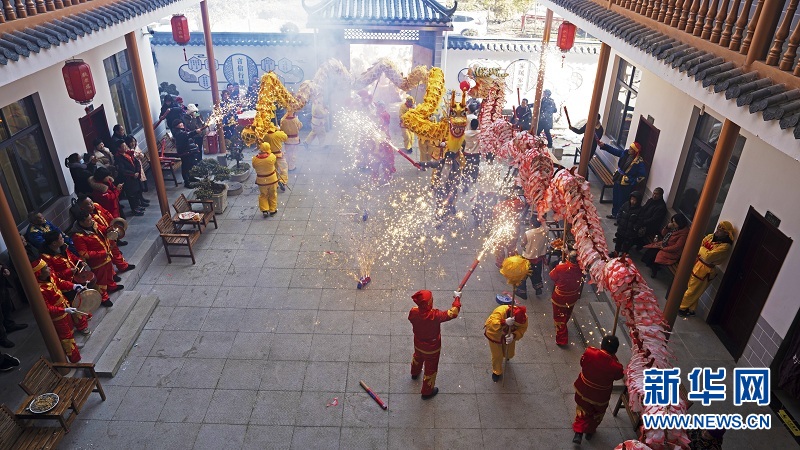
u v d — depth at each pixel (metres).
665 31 7.38
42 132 10.34
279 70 17.17
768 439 7.07
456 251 10.95
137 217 11.66
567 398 7.74
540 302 9.62
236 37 16.78
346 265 10.47
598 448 7.00
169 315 9.16
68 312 7.75
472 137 12.05
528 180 9.09
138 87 10.12
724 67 5.86
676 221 9.52
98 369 7.93
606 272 6.63
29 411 6.68
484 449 6.98
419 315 7.10
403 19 15.67
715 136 9.51
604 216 12.24
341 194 13.03
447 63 17.55
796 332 7.20
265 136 12.52
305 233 11.48
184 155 12.84
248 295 9.65
